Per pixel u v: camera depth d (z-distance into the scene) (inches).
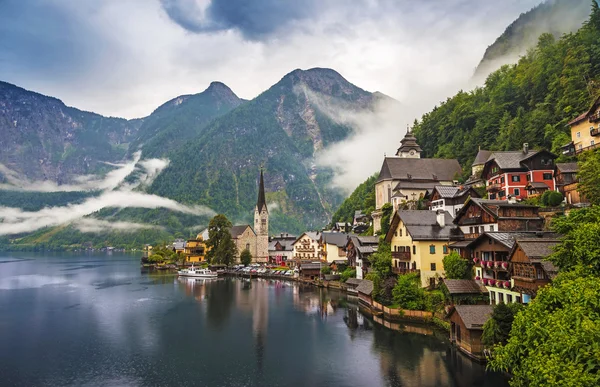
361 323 2901.1
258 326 2901.1
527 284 1924.2
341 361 2119.8
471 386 1726.1
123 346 2448.3
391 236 3494.1
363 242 4468.5
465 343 2079.2
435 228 3078.2
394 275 3316.9
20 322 3065.9
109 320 3125.0
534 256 1883.6
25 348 2416.3
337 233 6117.1
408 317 2790.4
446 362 2007.9
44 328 2883.9
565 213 2719.0
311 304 3713.1
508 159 3750.0
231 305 3720.5
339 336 2578.7
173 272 7130.9
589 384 915.4
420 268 2957.7
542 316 1211.2
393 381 1829.5
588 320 1028.5
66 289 4847.4
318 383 1854.1
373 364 2050.9
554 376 971.9
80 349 2395.4
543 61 5890.8
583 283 1175.0
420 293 2829.7
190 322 3043.8
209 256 7460.6
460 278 2642.7
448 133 7007.9
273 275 6205.7
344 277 4571.9
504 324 1851.6
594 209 1544.0
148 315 3302.2
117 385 1878.7
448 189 3801.7
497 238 2271.2
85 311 3472.0
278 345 2433.6
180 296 4279.0
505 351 1267.2
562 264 1483.8
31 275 6560.0
